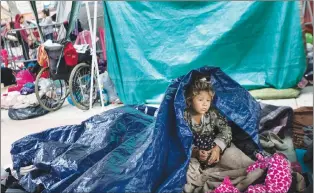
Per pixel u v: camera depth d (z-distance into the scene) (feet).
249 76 10.28
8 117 11.03
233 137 5.68
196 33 10.32
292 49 9.93
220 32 10.21
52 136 6.36
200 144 5.13
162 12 10.39
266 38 10.14
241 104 5.23
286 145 5.92
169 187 4.46
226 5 10.12
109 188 4.29
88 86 11.31
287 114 6.63
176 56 10.43
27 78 13.23
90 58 11.50
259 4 9.94
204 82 5.00
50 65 10.65
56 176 5.08
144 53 10.61
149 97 10.71
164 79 10.50
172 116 4.92
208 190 4.64
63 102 11.91
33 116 10.80
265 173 4.80
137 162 4.65
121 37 10.68
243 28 10.13
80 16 13.70
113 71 10.97
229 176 4.92
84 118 10.14
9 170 6.12
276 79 10.05
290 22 9.89
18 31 14.34
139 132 5.85
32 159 5.75
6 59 15.25
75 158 5.10
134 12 10.51
